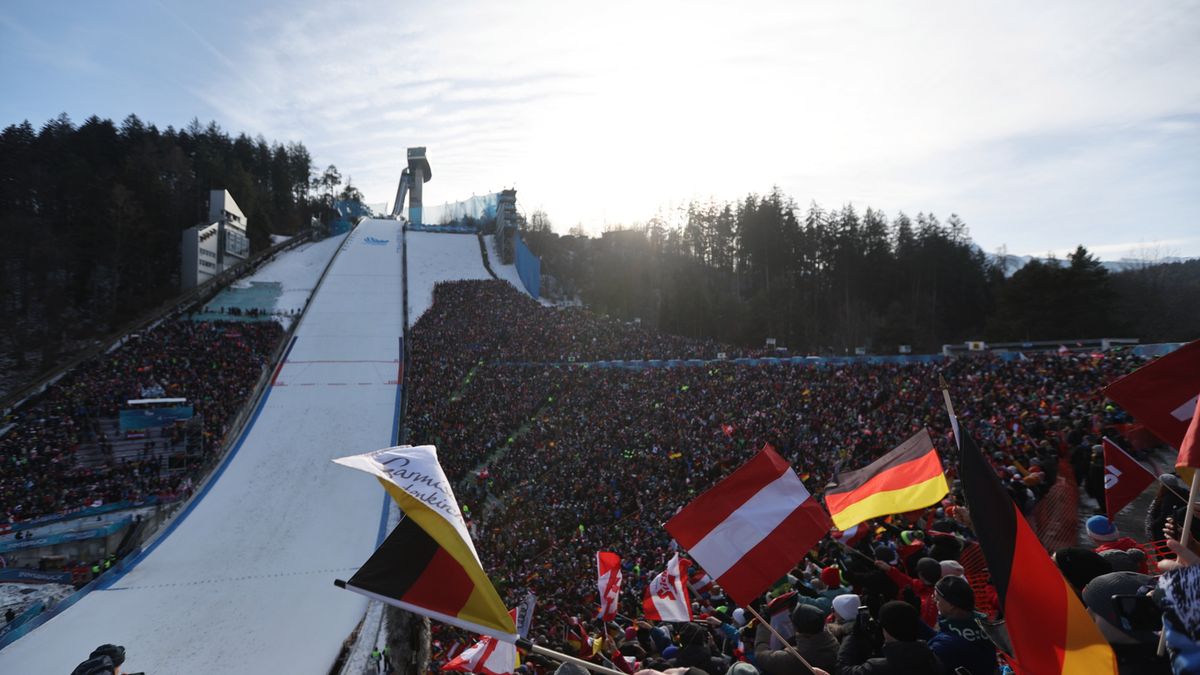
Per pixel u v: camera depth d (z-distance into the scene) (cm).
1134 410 582
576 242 13700
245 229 9225
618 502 2584
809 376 3722
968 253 9438
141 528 2819
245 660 2012
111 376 4484
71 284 7531
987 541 404
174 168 9450
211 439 3750
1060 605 372
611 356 5228
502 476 3200
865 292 9531
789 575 812
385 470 465
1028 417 2211
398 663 454
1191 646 250
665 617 834
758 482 575
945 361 3441
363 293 7338
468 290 7269
